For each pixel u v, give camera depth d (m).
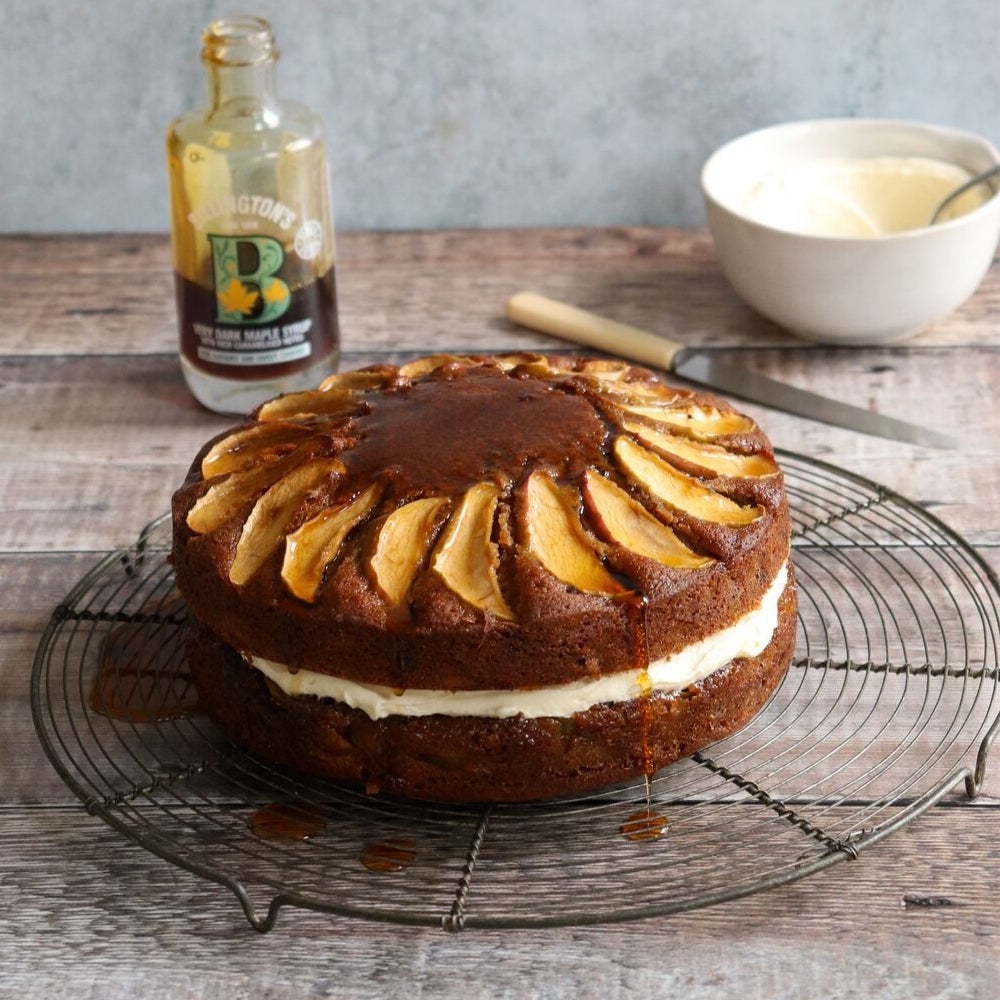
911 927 0.87
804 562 1.05
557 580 0.89
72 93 1.32
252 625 0.91
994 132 1.32
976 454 1.12
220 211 1.11
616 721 0.91
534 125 1.33
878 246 1.14
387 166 1.34
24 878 0.90
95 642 1.01
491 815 0.92
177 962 0.87
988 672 0.96
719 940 0.87
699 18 1.29
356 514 0.92
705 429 0.97
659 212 1.36
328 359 1.16
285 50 1.30
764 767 0.94
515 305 1.23
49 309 1.27
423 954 0.87
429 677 0.89
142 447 1.14
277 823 0.92
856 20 1.29
